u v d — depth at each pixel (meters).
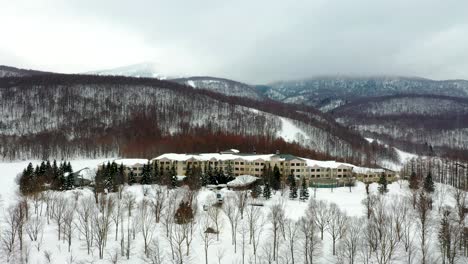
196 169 173.62
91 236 96.12
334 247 90.81
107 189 144.88
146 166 172.38
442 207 120.94
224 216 114.88
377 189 160.75
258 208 122.75
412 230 103.50
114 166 168.25
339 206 128.12
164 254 91.38
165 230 102.94
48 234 100.88
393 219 105.81
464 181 184.25
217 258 90.88
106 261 88.50
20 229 90.75
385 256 88.88
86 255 90.88
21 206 103.50
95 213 100.00
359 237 95.88
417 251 91.69
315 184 170.75
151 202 118.44
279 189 157.88
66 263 86.88
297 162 196.00
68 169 182.62
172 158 197.88
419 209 106.12
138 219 104.06
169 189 149.88
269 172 167.12
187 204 107.50
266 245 94.88
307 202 135.50
